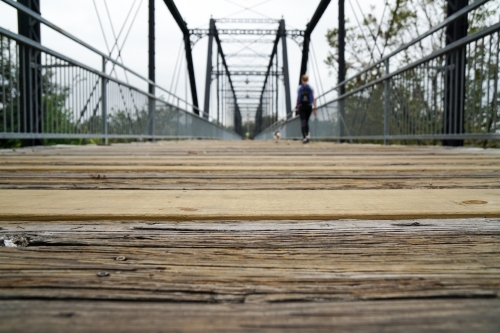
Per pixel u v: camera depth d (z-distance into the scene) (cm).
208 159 288
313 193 128
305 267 60
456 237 76
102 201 113
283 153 377
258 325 41
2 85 347
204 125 1706
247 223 89
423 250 68
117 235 77
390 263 62
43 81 410
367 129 680
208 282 54
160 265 60
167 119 999
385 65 590
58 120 443
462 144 460
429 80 460
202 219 93
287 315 43
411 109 509
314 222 89
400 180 162
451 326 40
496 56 335
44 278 54
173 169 206
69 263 60
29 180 160
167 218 93
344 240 74
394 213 95
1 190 135
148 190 135
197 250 68
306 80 831
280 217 93
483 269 59
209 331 40
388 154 351
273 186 145
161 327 40
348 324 41
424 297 48
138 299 48
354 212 96
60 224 87
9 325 40
